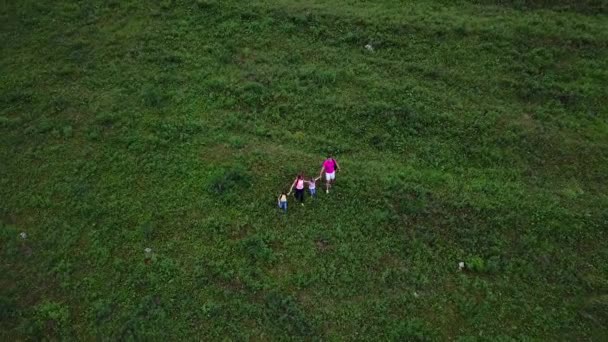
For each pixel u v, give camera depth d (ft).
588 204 67.67
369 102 79.66
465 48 87.56
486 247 63.36
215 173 70.69
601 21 91.04
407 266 61.72
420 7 95.61
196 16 94.43
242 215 66.54
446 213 66.54
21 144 76.23
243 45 89.97
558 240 64.28
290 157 73.00
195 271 61.21
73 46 90.02
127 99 81.61
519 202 67.62
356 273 60.95
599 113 78.54
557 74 83.61
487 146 74.69
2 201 69.51
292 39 90.63
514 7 94.63
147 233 64.59
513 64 84.84
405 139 75.66
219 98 81.25
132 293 60.08
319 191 68.64
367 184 69.26
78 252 63.87
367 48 88.43
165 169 72.08
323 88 82.28
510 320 57.52
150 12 95.40
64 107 80.84
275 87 82.64
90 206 67.87
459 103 79.56
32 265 63.05
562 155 73.51
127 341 55.98
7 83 84.43
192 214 66.95
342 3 96.78
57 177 71.87
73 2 97.35
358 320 57.31
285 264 61.93
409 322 56.90
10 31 92.58
